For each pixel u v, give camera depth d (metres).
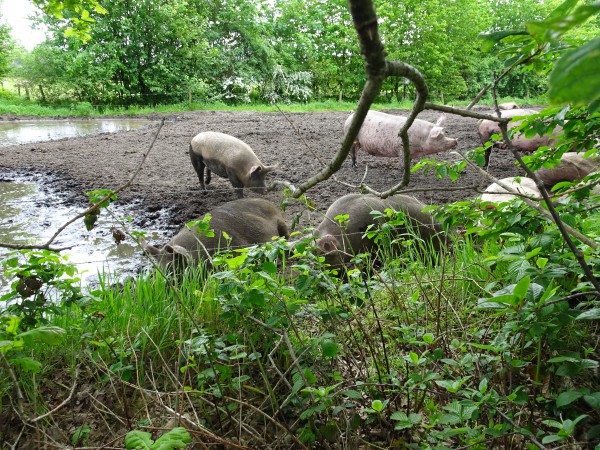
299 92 32.38
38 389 2.85
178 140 15.36
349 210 4.97
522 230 2.50
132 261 5.85
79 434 2.32
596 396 1.76
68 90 29.62
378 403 1.98
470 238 3.94
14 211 7.82
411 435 2.22
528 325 1.94
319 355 2.58
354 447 2.18
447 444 2.18
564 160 5.89
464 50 32.06
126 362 2.92
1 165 11.41
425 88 1.21
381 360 2.75
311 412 2.05
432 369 2.52
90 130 19.41
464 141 13.22
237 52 31.73
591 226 3.10
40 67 29.17
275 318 2.45
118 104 30.28
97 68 28.39
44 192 9.02
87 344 3.02
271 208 5.63
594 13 0.56
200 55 30.25
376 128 9.45
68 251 6.12
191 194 8.67
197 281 3.74
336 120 20.30
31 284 2.72
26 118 24.77
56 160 12.05
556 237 2.28
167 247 4.49
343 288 2.60
